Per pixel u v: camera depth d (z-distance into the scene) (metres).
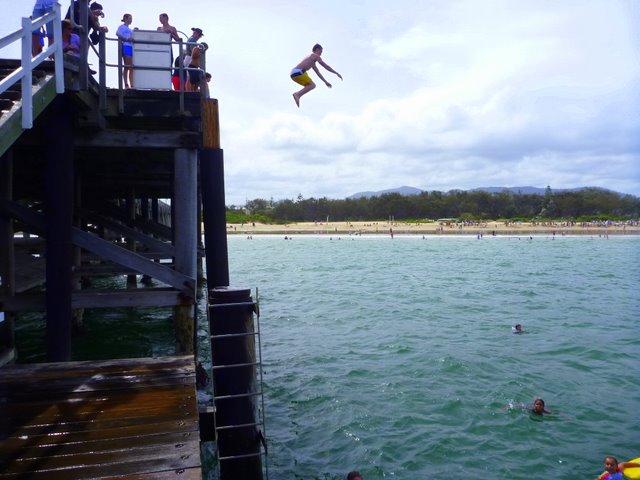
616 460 7.80
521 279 31.86
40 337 14.16
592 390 11.19
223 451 5.97
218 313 6.02
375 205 132.75
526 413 9.91
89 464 4.00
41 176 13.05
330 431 9.09
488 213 127.62
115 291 8.36
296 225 113.44
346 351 14.33
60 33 6.45
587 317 19.59
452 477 7.63
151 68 8.48
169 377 5.77
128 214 17.97
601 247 60.75
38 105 6.22
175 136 8.62
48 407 5.00
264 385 11.42
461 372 12.30
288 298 24.45
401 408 10.12
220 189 8.68
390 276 33.78
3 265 8.29
